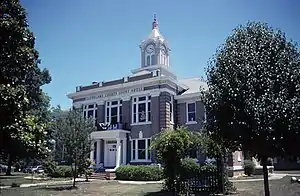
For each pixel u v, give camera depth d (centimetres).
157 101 3088
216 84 1033
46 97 4391
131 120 3241
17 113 838
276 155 916
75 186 2227
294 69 955
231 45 1048
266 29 1041
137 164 3066
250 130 906
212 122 1034
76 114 2317
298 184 1984
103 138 3225
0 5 875
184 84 3459
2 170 5031
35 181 2767
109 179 2877
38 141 945
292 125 871
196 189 1755
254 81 925
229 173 2716
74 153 2205
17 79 886
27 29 927
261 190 1727
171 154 1659
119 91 3391
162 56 4034
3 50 862
